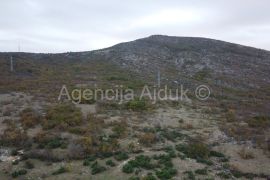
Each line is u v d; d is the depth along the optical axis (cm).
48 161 1964
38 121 2616
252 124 2953
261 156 2170
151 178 1703
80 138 2252
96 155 2034
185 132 2605
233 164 2011
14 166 1903
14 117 2775
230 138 2506
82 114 2883
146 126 2661
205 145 2253
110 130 2495
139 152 2092
